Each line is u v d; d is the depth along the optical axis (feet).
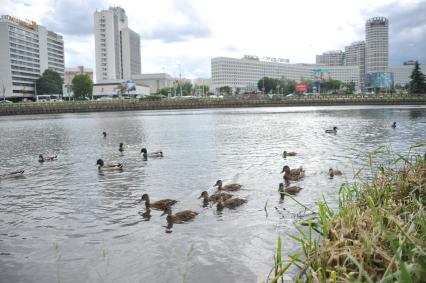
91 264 39.55
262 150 114.52
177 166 92.43
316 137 145.38
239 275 36.24
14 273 38.22
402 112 299.17
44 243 45.29
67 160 108.17
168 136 162.81
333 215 37.88
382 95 467.93
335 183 68.90
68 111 440.04
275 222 49.14
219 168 87.92
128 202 61.57
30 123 279.90
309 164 89.15
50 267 39.22
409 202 35.94
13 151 130.72
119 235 46.98
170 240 44.83
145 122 255.29
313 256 29.50
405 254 25.88
